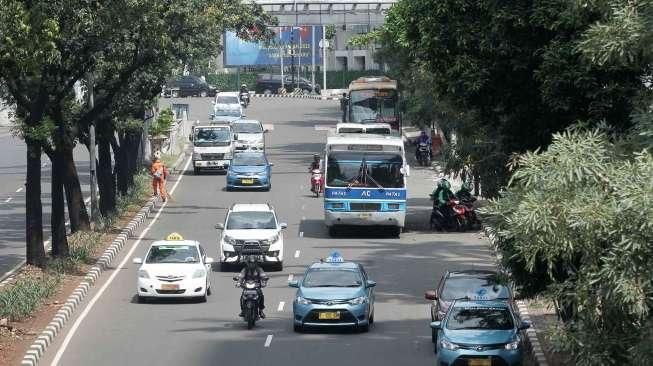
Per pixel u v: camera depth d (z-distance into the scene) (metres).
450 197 72.50
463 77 39.00
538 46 37.94
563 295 29.69
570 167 27.78
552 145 29.08
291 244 68.00
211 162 101.81
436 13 39.59
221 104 142.88
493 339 38.03
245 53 192.38
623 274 26.27
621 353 28.58
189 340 44.12
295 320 45.72
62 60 53.53
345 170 69.94
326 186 69.94
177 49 62.91
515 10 37.56
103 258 61.12
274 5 120.19
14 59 41.47
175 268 51.75
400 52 93.31
